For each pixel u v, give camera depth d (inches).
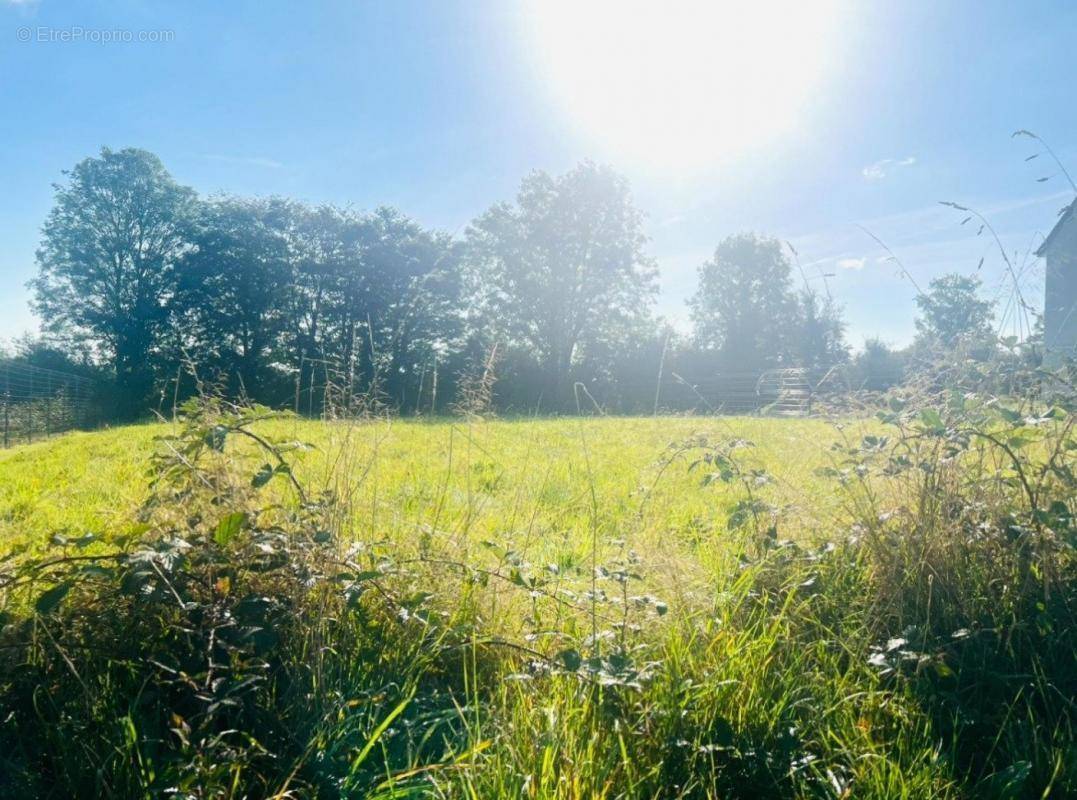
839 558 147.6
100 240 1792.6
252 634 103.9
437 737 105.1
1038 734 105.5
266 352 1659.7
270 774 97.2
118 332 1737.2
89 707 99.0
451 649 124.1
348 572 121.1
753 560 149.8
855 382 202.7
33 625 106.7
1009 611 125.7
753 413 433.1
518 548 171.5
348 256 1801.2
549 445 436.1
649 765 97.4
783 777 97.0
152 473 130.9
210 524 123.0
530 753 95.0
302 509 131.0
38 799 90.0
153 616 110.8
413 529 160.1
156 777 89.0
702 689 107.5
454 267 1887.3
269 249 1792.6
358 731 103.4
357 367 196.7
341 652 118.9
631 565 141.6
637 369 1733.5
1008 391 149.6
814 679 115.6
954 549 132.0
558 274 2000.5
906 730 106.3
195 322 1749.5
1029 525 128.9
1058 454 136.4
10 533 194.2
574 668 105.2
